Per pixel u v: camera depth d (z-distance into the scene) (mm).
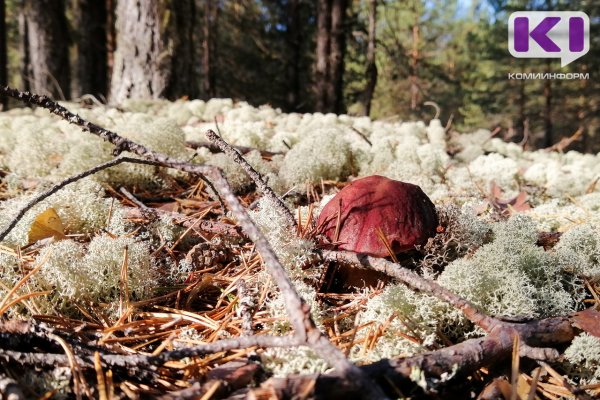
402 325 269
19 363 214
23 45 2455
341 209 330
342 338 274
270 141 753
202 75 3674
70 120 259
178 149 581
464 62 5379
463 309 250
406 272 268
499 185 655
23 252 337
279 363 239
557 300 289
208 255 360
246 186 538
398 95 4254
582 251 350
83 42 2387
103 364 218
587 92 4539
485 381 247
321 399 189
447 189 559
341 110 2555
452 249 343
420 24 4629
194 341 270
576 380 260
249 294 309
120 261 306
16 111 1125
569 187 654
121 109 1093
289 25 3506
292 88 3400
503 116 5266
